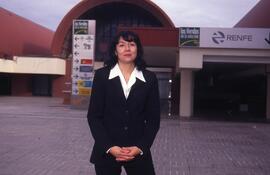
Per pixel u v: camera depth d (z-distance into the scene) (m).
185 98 26.17
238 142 15.12
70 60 50.28
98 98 4.62
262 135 17.45
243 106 33.44
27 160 10.66
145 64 4.73
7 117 22.69
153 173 4.67
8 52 48.94
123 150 4.44
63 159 10.90
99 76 4.65
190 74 26.05
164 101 47.31
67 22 49.09
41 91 51.44
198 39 22.55
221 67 29.95
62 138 14.80
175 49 24.22
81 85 30.92
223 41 22.50
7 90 51.16
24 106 32.34
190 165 10.63
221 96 39.88
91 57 31.06
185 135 16.91
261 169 10.32
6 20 48.44
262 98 35.34
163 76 51.34
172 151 12.77
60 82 50.22
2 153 11.59
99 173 4.61
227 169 10.23
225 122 23.34
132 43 4.64
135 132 4.55
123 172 9.23
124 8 50.16
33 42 56.47
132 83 4.59
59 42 49.34
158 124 4.64
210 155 12.17
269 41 22.34
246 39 22.45
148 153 4.61
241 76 38.78
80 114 25.86
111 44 4.71
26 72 48.59
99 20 52.09
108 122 4.58
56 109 29.84
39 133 16.05
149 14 50.34
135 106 4.55
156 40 22.95
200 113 30.52
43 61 48.69
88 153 11.86
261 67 28.61
